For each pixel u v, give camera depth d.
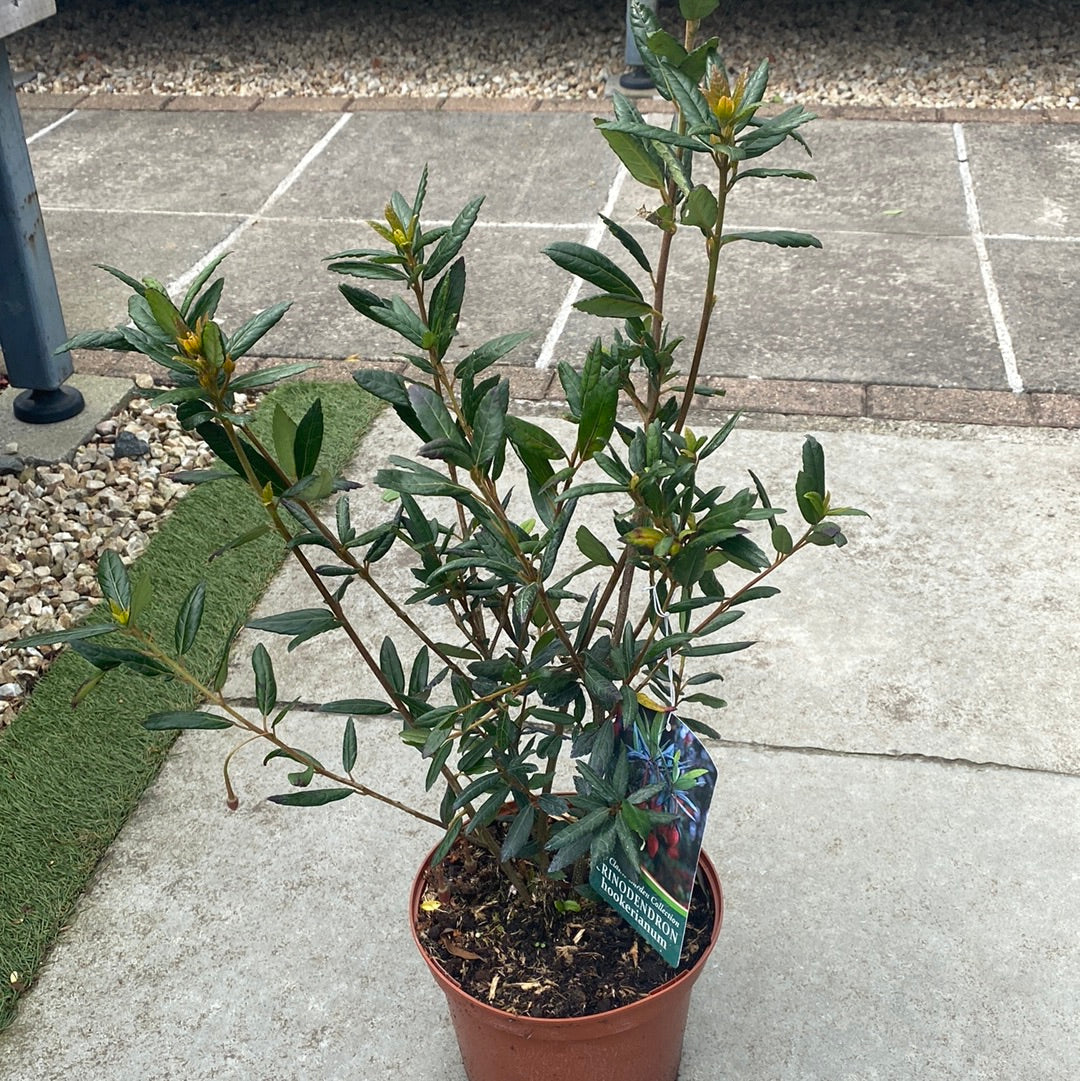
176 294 4.91
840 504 3.51
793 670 2.94
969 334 4.41
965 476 3.61
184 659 3.04
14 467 3.85
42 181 6.11
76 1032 2.20
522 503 3.61
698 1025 2.16
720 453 3.76
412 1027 2.19
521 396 4.12
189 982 2.28
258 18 8.03
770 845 2.50
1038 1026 2.14
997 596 3.15
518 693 1.63
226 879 2.47
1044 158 5.92
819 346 4.37
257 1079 2.11
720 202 1.41
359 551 3.41
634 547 1.61
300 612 1.66
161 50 7.73
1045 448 3.73
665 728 1.59
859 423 3.90
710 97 1.35
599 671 1.60
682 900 1.59
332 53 7.55
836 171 5.87
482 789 1.65
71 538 3.55
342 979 2.27
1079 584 3.18
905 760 2.68
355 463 3.82
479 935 1.89
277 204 5.77
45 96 7.26
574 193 5.75
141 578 1.49
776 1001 2.20
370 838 2.55
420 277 1.58
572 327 4.55
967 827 2.52
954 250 5.06
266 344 4.54
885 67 6.97
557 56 7.35
